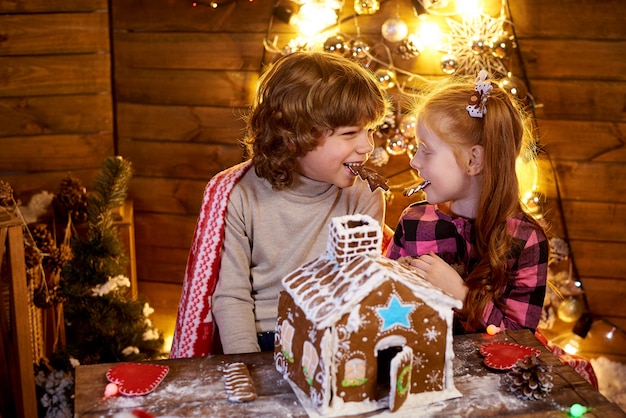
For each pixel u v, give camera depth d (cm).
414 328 107
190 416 106
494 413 107
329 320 102
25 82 228
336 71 149
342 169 153
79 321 208
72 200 220
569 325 246
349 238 109
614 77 220
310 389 108
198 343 163
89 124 235
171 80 231
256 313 161
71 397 197
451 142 150
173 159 239
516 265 157
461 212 163
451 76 206
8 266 179
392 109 218
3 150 232
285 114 147
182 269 250
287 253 161
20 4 221
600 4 214
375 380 107
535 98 224
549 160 229
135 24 227
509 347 124
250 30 224
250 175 163
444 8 214
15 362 186
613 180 228
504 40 207
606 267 237
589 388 114
